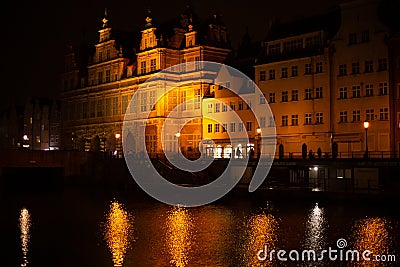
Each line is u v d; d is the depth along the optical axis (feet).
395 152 209.67
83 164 283.38
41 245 116.16
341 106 226.99
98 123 351.05
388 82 212.64
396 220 136.87
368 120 218.18
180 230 133.28
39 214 165.58
